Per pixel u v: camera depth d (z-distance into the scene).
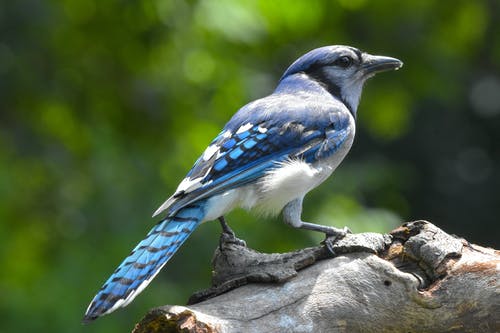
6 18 13.32
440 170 24.77
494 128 24.77
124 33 14.64
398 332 6.78
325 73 9.38
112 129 14.20
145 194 12.95
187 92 14.86
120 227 12.59
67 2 14.54
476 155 25.09
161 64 14.80
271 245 13.17
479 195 24.91
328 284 6.76
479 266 6.77
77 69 14.76
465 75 18.45
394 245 6.98
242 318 6.56
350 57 9.45
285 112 8.56
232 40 14.49
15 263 13.70
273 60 15.40
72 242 12.51
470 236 25.02
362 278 6.78
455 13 16.03
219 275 7.13
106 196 12.80
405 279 6.75
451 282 6.75
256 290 6.76
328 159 8.73
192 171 7.93
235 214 12.97
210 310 6.55
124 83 14.91
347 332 6.73
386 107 15.88
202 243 12.67
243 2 14.51
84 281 11.98
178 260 12.65
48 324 11.66
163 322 6.39
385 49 15.84
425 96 16.39
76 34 14.76
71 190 14.27
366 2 15.45
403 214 15.88
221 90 14.79
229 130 8.39
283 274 6.77
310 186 8.55
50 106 14.98
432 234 6.91
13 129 14.71
